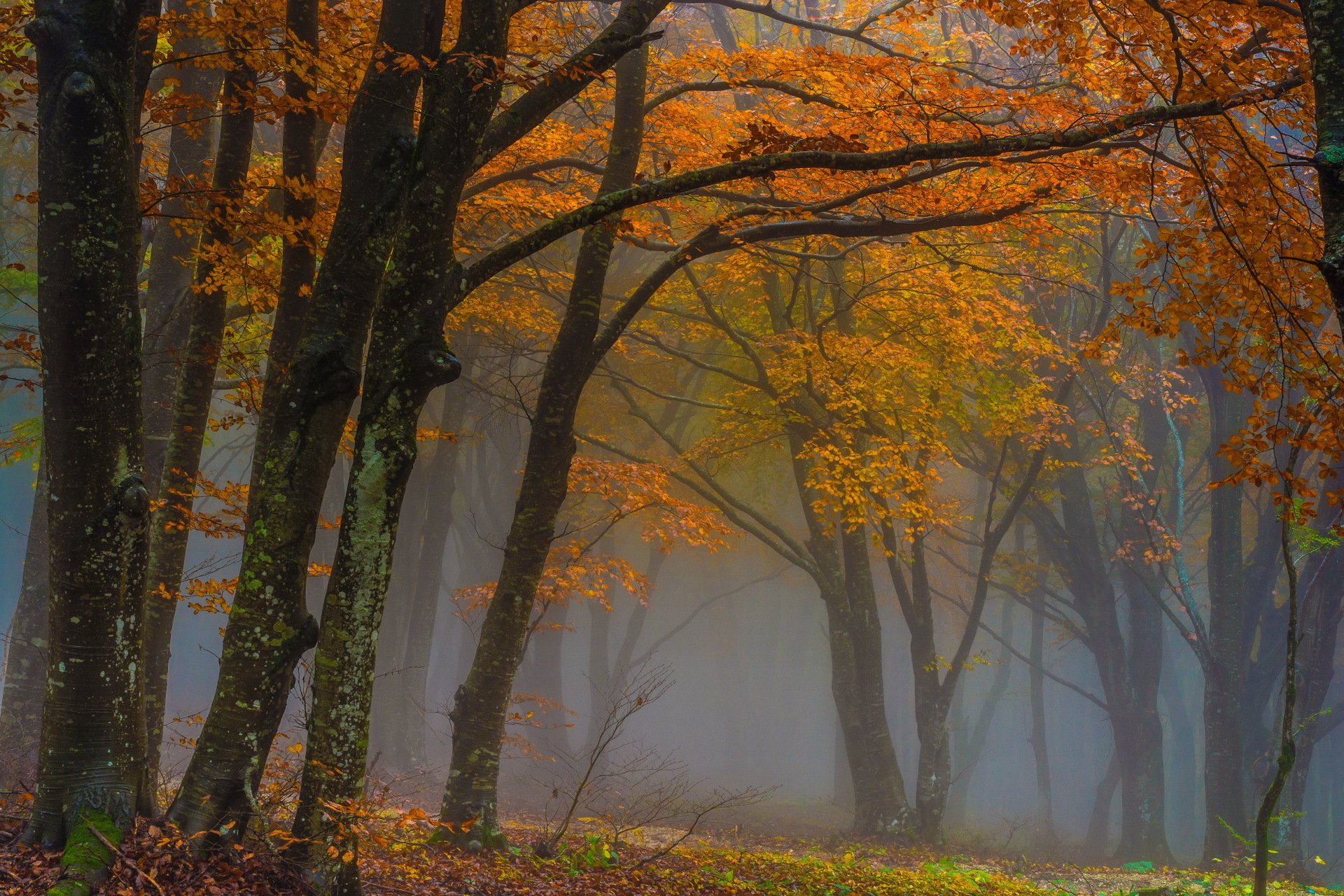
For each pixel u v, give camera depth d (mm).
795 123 12781
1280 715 22281
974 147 6176
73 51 5594
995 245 16594
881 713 17797
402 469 6156
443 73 6270
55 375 5762
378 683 21422
